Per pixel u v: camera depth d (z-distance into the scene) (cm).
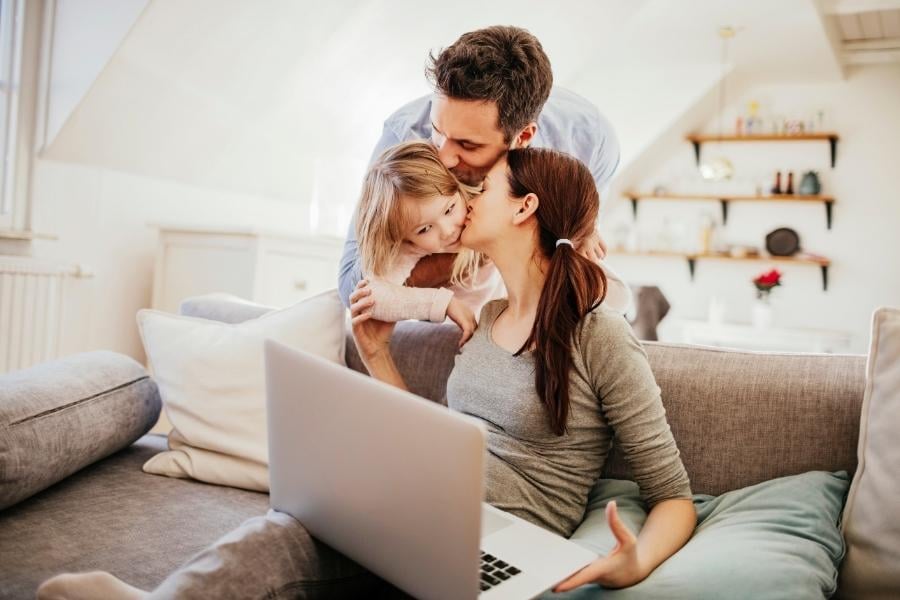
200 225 249
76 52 219
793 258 473
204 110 260
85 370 138
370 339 133
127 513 116
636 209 531
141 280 271
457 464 67
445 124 120
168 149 265
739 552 88
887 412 98
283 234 252
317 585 89
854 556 95
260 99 274
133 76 226
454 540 69
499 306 120
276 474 91
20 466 111
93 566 97
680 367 123
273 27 246
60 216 238
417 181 120
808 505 99
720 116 505
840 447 110
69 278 236
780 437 113
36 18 225
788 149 492
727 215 506
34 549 101
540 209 110
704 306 518
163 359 144
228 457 137
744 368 120
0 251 224
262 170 312
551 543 86
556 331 102
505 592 74
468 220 118
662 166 523
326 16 256
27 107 227
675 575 85
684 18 366
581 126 147
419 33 289
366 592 98
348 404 77
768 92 494
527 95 119
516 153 116
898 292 468
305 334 144
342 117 314
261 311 163
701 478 117
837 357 118
